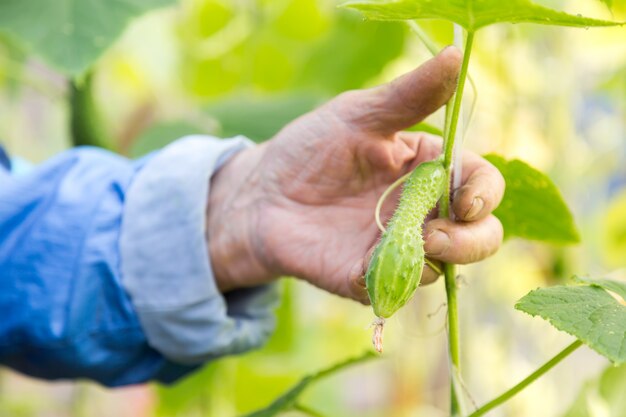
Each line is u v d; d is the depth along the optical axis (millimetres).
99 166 777
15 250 749
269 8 1143
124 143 1261
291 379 1165
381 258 584
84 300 744
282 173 706
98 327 750
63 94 958
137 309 748
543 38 953
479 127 1010
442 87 634
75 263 745
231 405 1149
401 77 654
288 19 1135
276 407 706
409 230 589
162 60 1242
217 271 748
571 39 955
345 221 697
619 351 589
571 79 958
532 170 688
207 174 740
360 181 692
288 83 1108
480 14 562
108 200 761
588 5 883
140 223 747
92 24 836
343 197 698
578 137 1021
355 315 1387
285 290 1047
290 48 1147
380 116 666
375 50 1033
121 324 751
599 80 1043
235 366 1139
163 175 750
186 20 1183
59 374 774
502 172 696
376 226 690
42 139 1500
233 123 990
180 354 760
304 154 696
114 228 754
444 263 641
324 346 1356
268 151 719
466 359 990
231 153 757
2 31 831
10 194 764
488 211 632
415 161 686
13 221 759
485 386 1021
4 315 746
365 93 674
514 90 954
